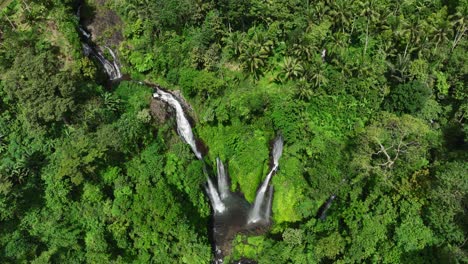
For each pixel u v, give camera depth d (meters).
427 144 60.06
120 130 64.12
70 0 81.38
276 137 72.88
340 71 76.06
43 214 59.38
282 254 59.38
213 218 70.69
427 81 71.25
